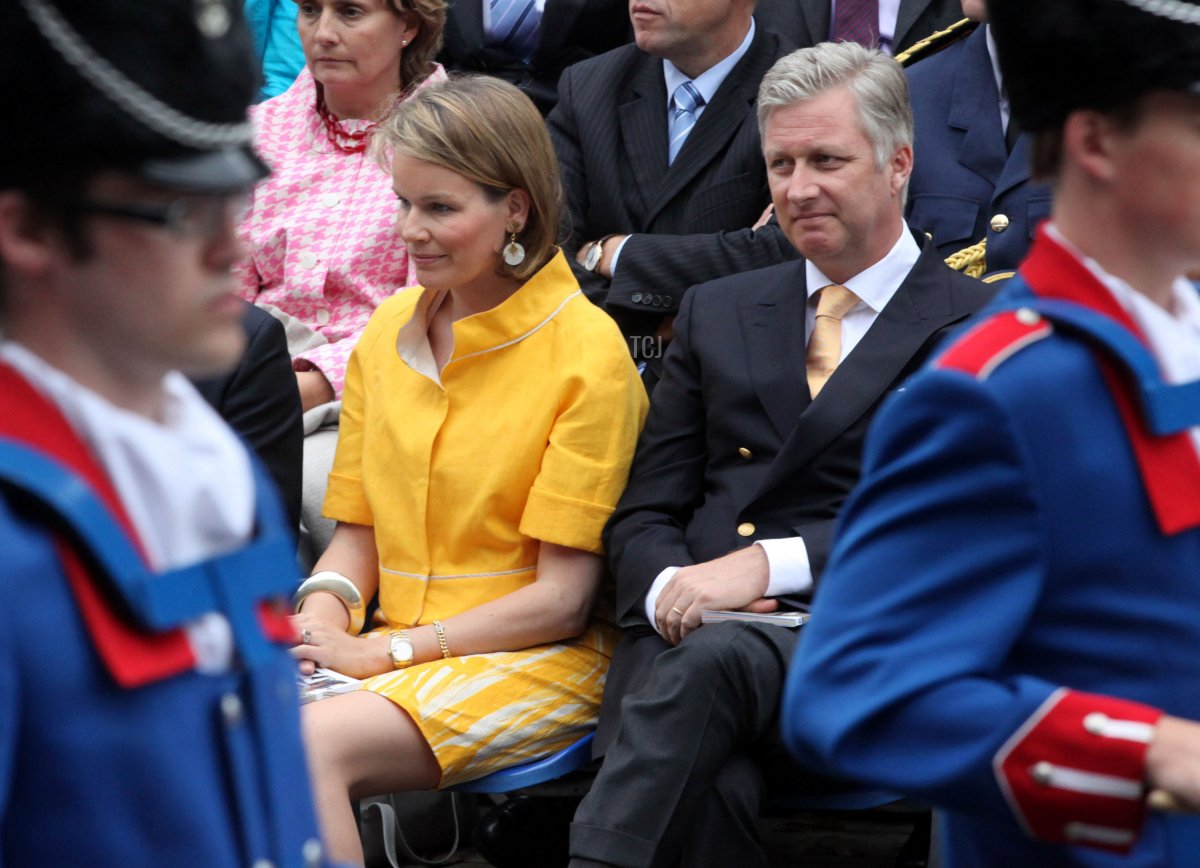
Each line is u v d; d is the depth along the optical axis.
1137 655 5.63
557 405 13.50
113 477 4.97
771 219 15.73
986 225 15.03
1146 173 5.58
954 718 5.58
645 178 16.52
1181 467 5.64
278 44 19.78
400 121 13.49
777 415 12.99
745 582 12.36
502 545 13.57
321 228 16.78
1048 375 5.59
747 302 13.46
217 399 13.53
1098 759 5.41
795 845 14.88
